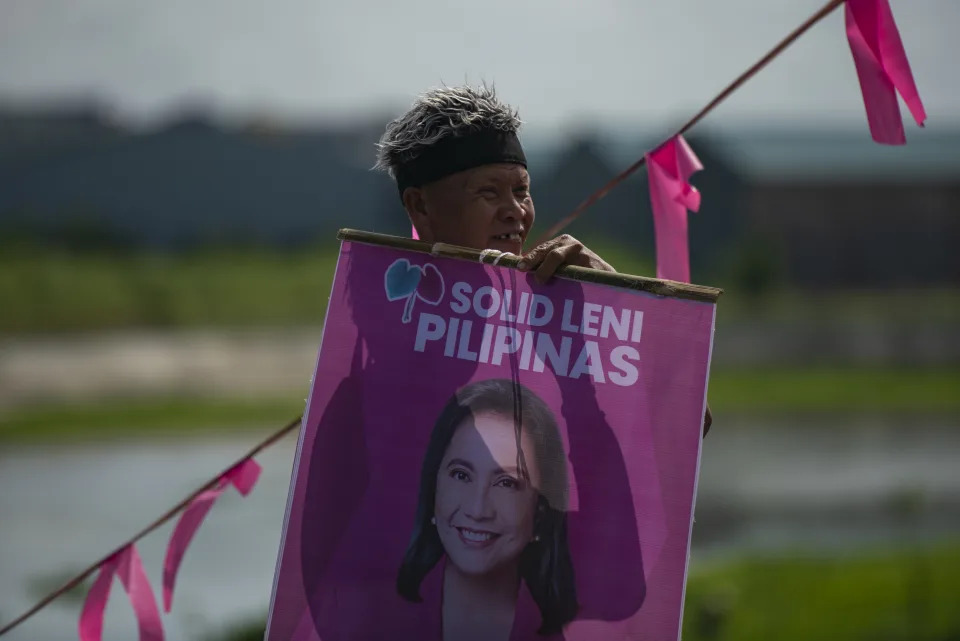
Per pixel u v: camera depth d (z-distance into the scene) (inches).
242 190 4362.7
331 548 146.9
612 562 141.3
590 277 145.7
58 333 3043.8
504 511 144.1
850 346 3006.9
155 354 2763.3
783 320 3595.0
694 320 142.9
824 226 4505.4
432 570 144.8
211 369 2566.4
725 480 1466.5
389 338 149.3
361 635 145.2
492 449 145.1
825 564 902.4
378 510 146.7
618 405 143.3
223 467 1533.0
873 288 4512.8
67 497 1331.2
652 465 141.7
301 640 145.9
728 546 1079.0
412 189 156.9
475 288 148.5
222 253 3983.8
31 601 848.9
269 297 3553.2
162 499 1321.4
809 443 1765.5
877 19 152.4
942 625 687.1
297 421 193.0
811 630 691.4
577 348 145.0
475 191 152.6
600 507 142.3
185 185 4338.1
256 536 1074.7
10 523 1178.6
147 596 198.5
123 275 3535.9
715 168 4434.1
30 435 1803.6
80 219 4094.5
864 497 1341.0
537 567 142.9
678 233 180.9
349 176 4397.1
